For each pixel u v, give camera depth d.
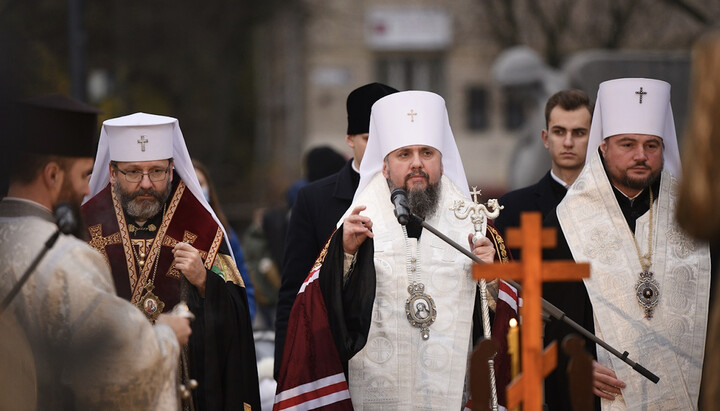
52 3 44.84
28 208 9.68
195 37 66.56
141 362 9.53
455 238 12.25
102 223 12.39
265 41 72.69
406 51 69.25
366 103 14.09
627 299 12.40
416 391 11.83
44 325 9.41
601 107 12.83
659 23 49.12
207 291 11.98
